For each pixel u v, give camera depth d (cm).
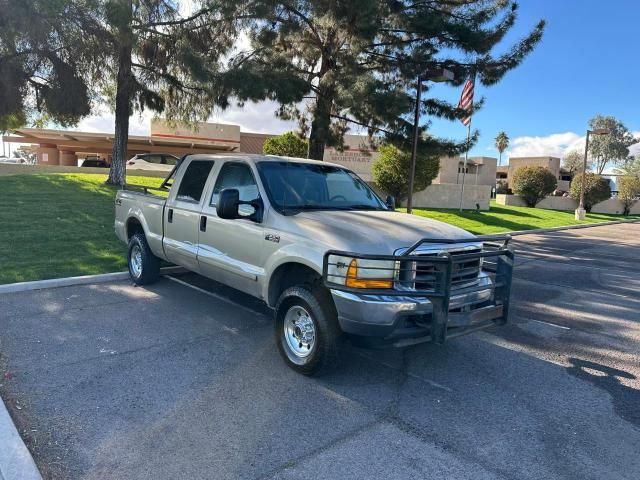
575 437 362
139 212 713
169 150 4028
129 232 760
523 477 310
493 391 437
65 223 1080
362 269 403
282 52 1463
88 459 309
